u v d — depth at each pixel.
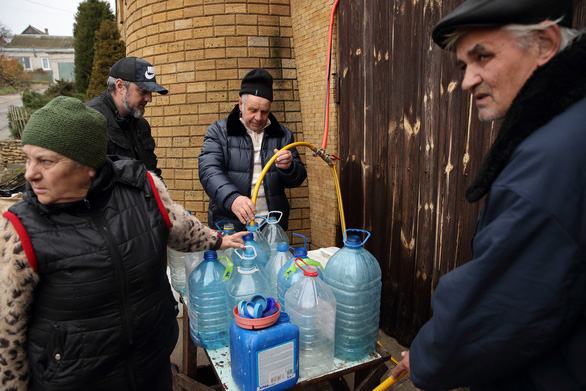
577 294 0.69
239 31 3.89
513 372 0.81
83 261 1.01
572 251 0.67
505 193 0.74
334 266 1.39
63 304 1.01
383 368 1.46
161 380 1.32
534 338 0.72
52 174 0.95
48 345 1.03
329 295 1.27
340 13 2.88
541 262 0.69
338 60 2.97
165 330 1.24
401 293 2.46
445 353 0.82
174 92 4.14
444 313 0.81
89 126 0.98
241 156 2.24
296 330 1.14
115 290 1.06
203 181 2.14
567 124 0.70
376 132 2.57
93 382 1.09
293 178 2.24
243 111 2.16
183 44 4.03
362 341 1.37
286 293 1.30
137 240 1.11
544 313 0.70
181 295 1.85
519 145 0.75
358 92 2.73
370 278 1.37
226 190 2.00
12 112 13.03
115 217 1.09
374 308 1.40
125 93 2.34
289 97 3.97
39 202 1.00
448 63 1.94
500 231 0.72
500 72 0.77
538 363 0.77
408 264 2.38
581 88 0.71
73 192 1.00
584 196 0.67
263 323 1.09
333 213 3.40
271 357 1.11
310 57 3.62
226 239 1.47
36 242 0.97
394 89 2.36
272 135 2.29
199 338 1.44
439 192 2.09
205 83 4.02
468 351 0.79
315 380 1.24
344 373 1.31
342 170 3.04
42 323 1.03
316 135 3.66
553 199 0.68
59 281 1.00
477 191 0.84
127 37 4.82
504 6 0.71
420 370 0.90
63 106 0.96
